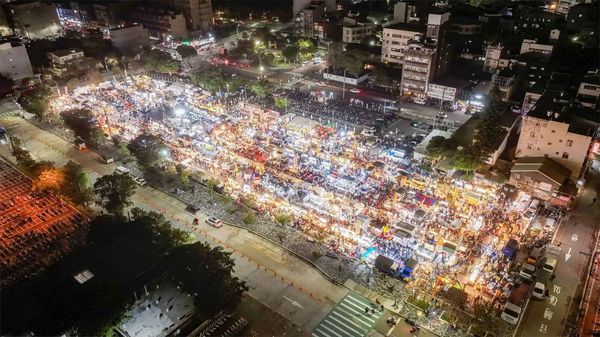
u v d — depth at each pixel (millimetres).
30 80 198125
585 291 86938
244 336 78375
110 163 134375
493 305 83250
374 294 87250
